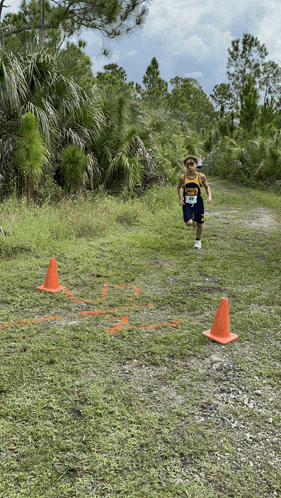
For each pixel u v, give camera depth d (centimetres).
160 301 469
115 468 224
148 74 3034
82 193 963
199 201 695
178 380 312
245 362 343
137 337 378
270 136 1941
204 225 941
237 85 4603
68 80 923
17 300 444
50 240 671
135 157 1127
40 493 205
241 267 609
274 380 318
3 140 865
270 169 1705
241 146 1958
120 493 209
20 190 880
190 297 485
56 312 425
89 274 549
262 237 822
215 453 239
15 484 210
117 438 246
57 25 1250
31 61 891
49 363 324
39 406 271
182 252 683
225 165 2045
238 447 245
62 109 938
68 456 230
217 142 2716
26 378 301
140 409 275
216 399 291
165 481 218
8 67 823
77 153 900
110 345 359
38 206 825
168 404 283
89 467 223
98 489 210
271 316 436
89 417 264
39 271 538
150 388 299
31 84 933
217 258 655
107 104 1107
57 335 373
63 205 860
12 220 710
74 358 332
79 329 386
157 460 232
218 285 532
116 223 853
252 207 1245
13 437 241
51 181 880
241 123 2289
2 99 848
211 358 347
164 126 1499
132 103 1251
